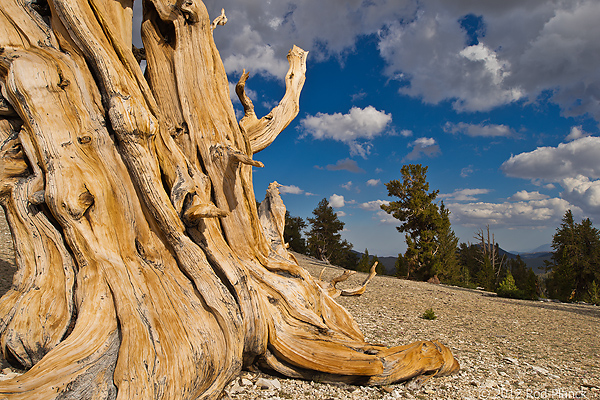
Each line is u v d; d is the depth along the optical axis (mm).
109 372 3686
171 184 5293
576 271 38438
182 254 4957
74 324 4480
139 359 3752
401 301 14898
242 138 6480
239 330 4887
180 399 3895
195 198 5234
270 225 8086
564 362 7715
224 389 4805
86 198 4457
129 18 5633
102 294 4363
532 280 25641
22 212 4727
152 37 5840
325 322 6695
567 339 10312
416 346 5883
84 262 4512
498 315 13914
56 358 3637
